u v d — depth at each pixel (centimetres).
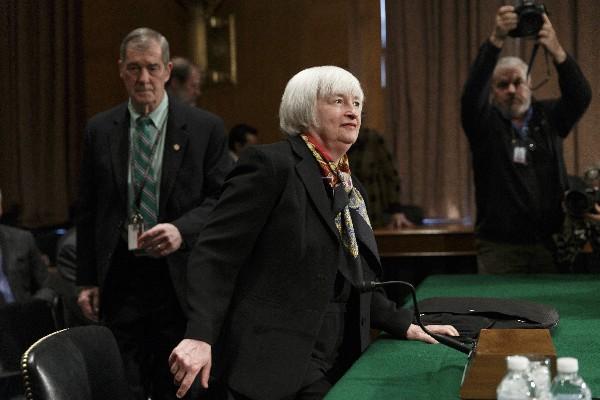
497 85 574
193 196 462
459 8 924
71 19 1026
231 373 308
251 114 967
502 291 470
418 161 938
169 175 460
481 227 592
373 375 288
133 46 458
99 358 297
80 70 1034
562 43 872
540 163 573
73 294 616
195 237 448
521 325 351
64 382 270
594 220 524
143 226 448
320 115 324
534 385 205
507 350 248
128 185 462
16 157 1035
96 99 1005
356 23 947
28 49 1027
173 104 472
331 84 323
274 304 314
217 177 468
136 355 458
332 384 319
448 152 930
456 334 338
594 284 488
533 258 576
